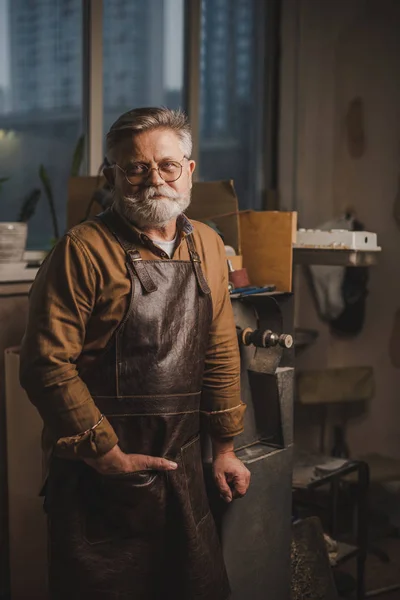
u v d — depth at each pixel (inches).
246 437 84.4
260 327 84.8
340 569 114.7
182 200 65.7
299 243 96.3
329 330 133.5
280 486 85.5
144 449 66.0
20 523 91.4
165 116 65.3
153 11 121.9
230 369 73.2
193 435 69.7
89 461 63.8
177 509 67.4
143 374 64.9
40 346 61.9
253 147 138.9
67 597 67.7
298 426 135.0
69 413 61.9
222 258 73.0
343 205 131.3
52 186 113.7
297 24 132.4
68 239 63.9
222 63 133.0
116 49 117.6
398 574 113.7
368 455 129.7
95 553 66.8
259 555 83.9
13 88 108.7
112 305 63.7
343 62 129.3
